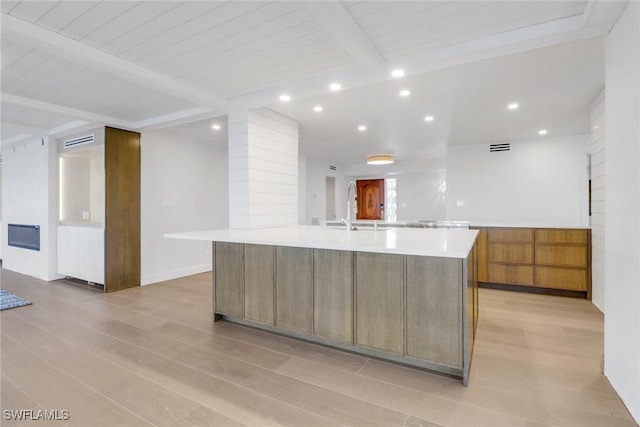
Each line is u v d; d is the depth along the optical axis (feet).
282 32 7.60
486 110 13.24
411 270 7.77
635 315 5.90
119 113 13.96
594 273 12.91
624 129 6.26
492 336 9.84
